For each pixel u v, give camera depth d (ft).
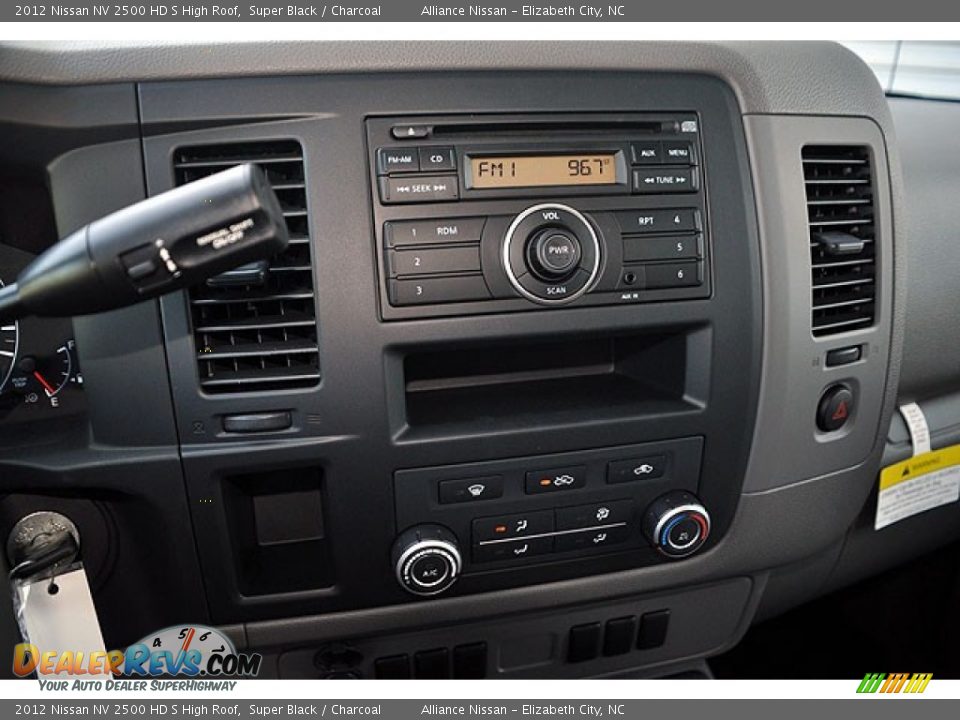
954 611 3.76
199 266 1.42
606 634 2.75
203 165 1.91
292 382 2.00
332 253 1.95
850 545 3.15
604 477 2.30
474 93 2.01
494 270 2.02
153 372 1.96
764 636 4.09
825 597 4.19
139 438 2.01
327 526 2.20
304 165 1.93
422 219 1.98
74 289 1.44
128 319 1.93
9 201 1.97
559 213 2.03
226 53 1.89
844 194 2.39
